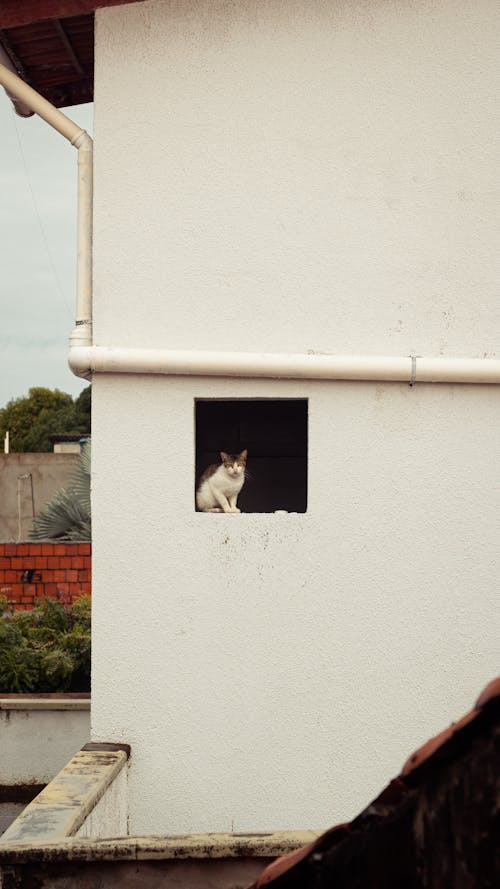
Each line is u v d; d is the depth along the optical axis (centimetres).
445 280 495
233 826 484
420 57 493
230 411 643
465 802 118
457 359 487
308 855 174
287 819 484
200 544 491
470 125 494
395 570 491
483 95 493
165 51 493
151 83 493
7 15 480
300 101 494
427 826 130
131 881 345
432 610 490
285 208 495
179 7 491
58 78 615
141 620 489
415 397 495
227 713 487
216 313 495
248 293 495
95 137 495
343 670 489
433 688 489
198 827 484
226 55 493
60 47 556
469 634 490
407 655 489
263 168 495
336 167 494
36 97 504
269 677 488
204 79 493
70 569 1132
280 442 640
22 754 705
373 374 485
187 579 491
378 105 493
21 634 828
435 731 488
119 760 454
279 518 491
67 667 783
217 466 570
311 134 495
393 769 486
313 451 493
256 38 492
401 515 493
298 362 484
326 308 494
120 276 495
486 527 493
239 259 495
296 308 495
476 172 495
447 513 493
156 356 484
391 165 494
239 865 348
